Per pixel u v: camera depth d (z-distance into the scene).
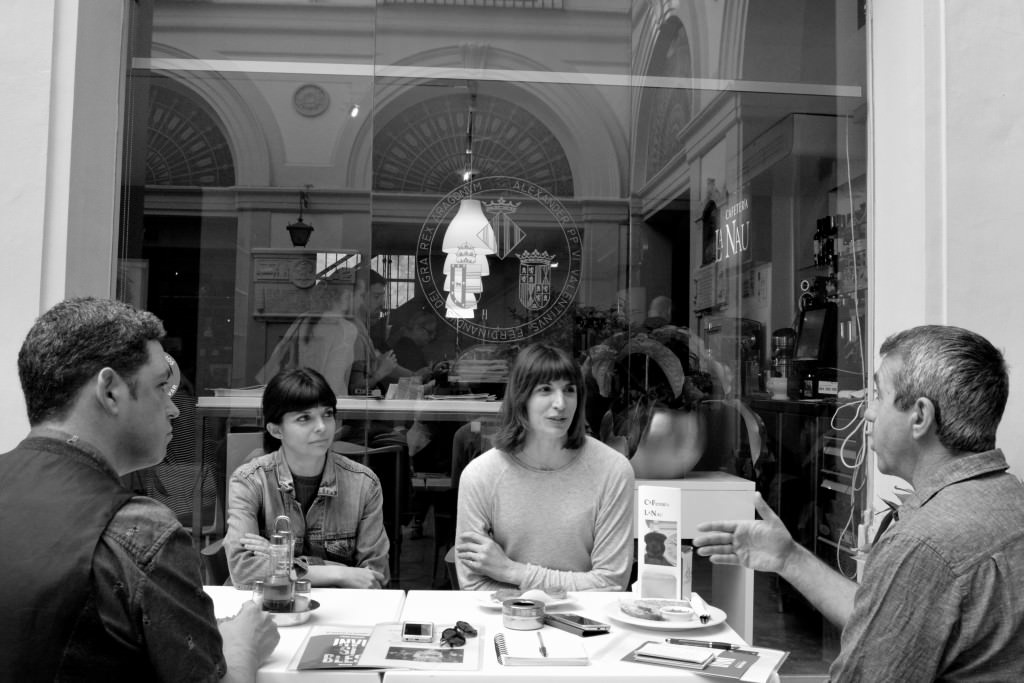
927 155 2.92
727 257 3.54
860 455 3.39
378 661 1.62
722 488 3.45
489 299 3.49
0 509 1.24
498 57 3.50
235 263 3.39
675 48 3.54
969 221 2.90
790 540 1.92
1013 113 2.93
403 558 3.41
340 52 3.45
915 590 1.39
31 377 1.32
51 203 2.85
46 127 2.83
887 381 1.60
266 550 2.32
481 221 3.49
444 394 3.46
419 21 3.48
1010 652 1.36
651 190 3.54
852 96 3.47
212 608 1.35
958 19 2.93
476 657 1.66
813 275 3.52
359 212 3.45
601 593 2.26
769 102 3.54
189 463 3.33
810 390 3.50
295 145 3.43
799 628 3.34
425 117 3.48
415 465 3.44
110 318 1.35
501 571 2.38
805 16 3.53
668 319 3.53
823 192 3.51
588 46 3.54
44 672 1.17
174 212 3.36
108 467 1.33
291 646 1.76
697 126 3.55
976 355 1.51
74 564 1.20
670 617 1.96
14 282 2.79
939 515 1.43
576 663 1.64
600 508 2.56
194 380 3.35
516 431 2.57
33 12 2.84
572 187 3.53
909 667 1.38
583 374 3.50
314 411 2.62
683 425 3.48
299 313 3.41
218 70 3.40
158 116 3.36
